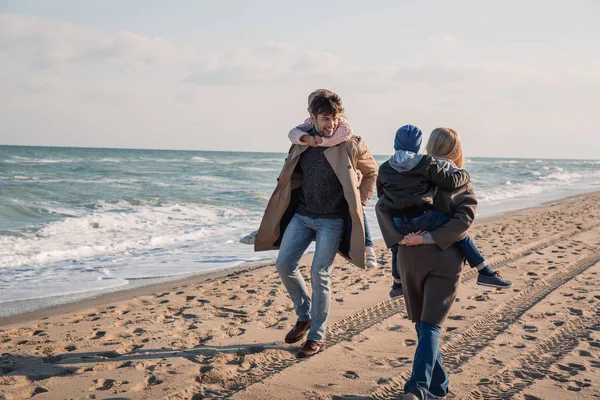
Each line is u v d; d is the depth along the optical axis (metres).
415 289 3.23
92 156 60.44
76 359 4.04
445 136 3.27
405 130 3.26
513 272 7.32
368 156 4.10
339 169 3.92
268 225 4.21
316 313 4.14
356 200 3.91
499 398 3.41
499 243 9.85
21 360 4.04
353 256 4.00
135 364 3.92
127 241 10.40
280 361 4.07
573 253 8.84
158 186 23.14
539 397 3.43
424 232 3.11
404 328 4.90
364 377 3.73
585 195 23.25
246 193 20.73
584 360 4.11
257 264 8.60
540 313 5.35
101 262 8.59
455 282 3.14
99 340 4.53
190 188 22.86
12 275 7.52
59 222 11.88
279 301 5.93
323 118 3.88
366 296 6.05
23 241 9.95
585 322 5.09
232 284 6.80
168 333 4.71
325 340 4.54
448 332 4.74
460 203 3.13
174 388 3.50
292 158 4.00
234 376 3.76
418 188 3.11
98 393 3.42
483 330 4.86
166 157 64.94
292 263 4.14
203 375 3.73
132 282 7.21
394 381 3.66
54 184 21.41
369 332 4.77
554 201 20.69
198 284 6.85
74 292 6.60
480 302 5.75
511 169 54.34
